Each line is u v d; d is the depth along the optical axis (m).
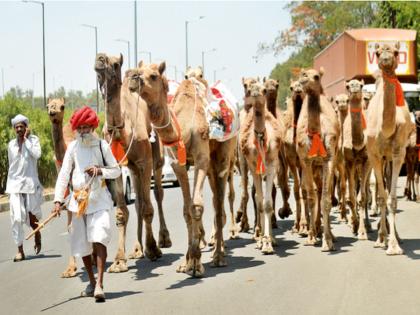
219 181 13.47
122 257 13.18
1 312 10.54
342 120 18.38
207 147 12.73
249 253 14.66
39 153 15.67
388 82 13.68
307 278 11.78
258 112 14.38
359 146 16.06
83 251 10.84
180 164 12.30
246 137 15.06
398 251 13.64
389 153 14.41
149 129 14.76
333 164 14.82
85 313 10.09
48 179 36.16
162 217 15.46
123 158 12.51
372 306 9.81
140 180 14.39
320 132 14.70
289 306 9.99
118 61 12.88
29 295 11.60
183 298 10.72
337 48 35.91
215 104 13.33
